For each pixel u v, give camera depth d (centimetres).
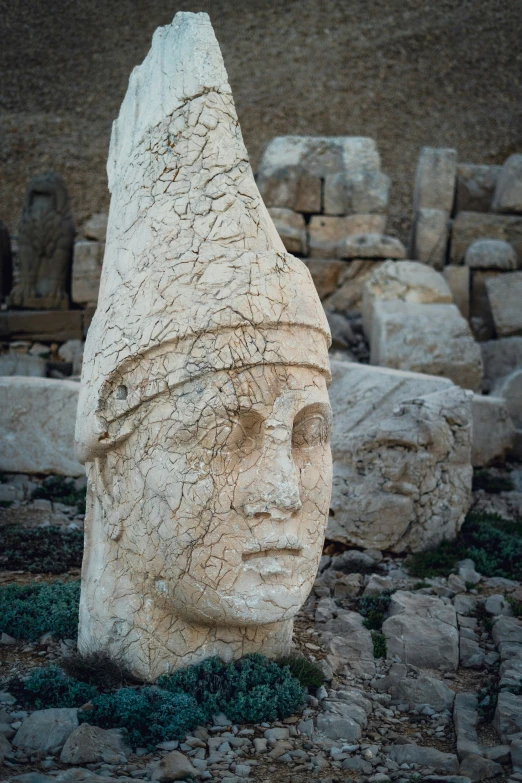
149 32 2381
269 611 405
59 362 1116
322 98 2159
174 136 452
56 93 2195
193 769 365
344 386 850
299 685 443
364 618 560
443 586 626
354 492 697
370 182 1275
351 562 666
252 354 405
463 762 386
